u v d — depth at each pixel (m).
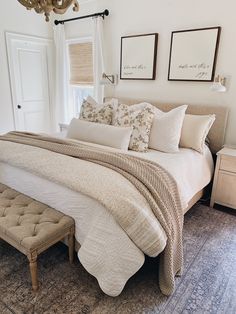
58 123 4.66
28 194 2.01
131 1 3.28
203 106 2.93
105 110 3.01
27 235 1.51
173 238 1.65
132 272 1.52
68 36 4.14
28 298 1.55
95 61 3.81
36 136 2.62
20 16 3.82
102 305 1.52
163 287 1.62
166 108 3.20
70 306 1.50
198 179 2.42
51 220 1.66
